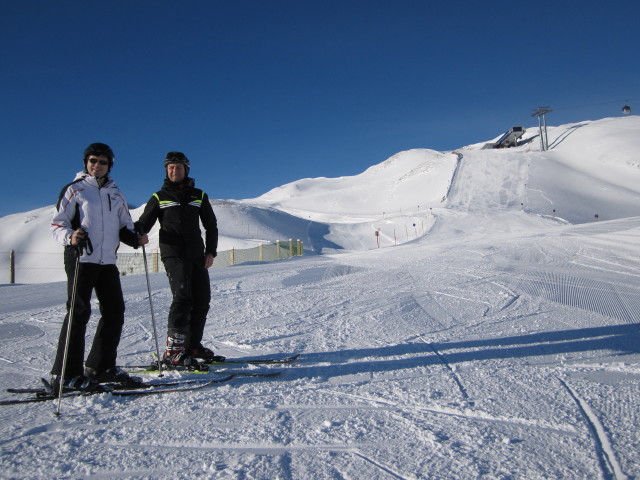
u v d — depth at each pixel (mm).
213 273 10773
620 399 2322
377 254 14797
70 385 2689
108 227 2906
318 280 8367
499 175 57406
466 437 1934
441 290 6504
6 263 37438
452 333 4082
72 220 2869
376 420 2166
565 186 50781
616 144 65562
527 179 53781
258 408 2393
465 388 2586
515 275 7496
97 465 1779
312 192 114500
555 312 4758
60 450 1919
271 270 10883
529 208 42062
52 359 3627
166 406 2471
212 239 3543
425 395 2494
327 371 3074
